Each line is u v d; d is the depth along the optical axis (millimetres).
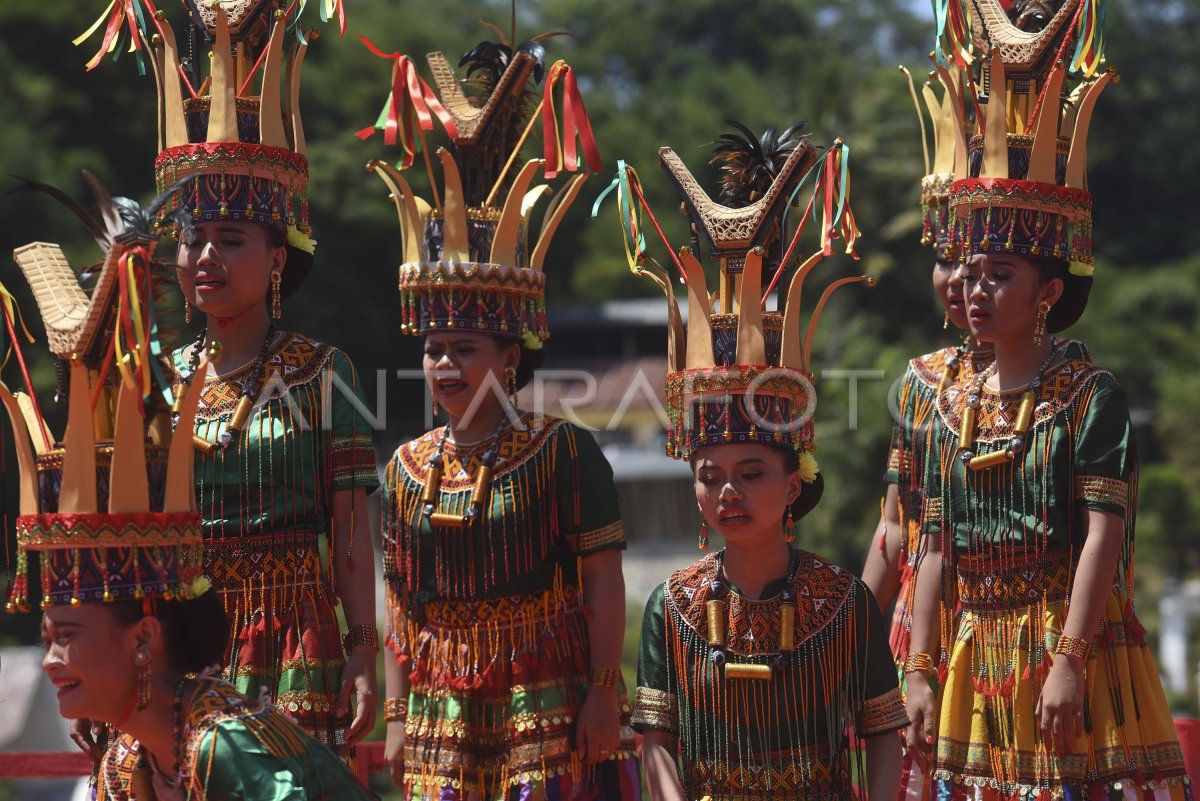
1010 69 15609
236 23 15727
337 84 85625
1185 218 115438
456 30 118812
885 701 14234
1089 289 15742
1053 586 15102
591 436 15164
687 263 14586
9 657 46562
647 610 14703
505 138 15453
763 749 14172
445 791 14586
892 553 17547
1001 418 15438
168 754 11516
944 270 17094
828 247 14430
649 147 107938
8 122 71750
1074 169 15398
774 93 127875
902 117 82750
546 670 14719
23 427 11555
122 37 16844
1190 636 71875
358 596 15320
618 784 15102
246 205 15242
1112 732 14719
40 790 39469
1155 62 123062
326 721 15070
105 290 11203
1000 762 15148
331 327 75062
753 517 14055
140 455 11203
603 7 142625
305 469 15344
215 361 15586
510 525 14719
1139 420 91250
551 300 114312
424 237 14867
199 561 11625
